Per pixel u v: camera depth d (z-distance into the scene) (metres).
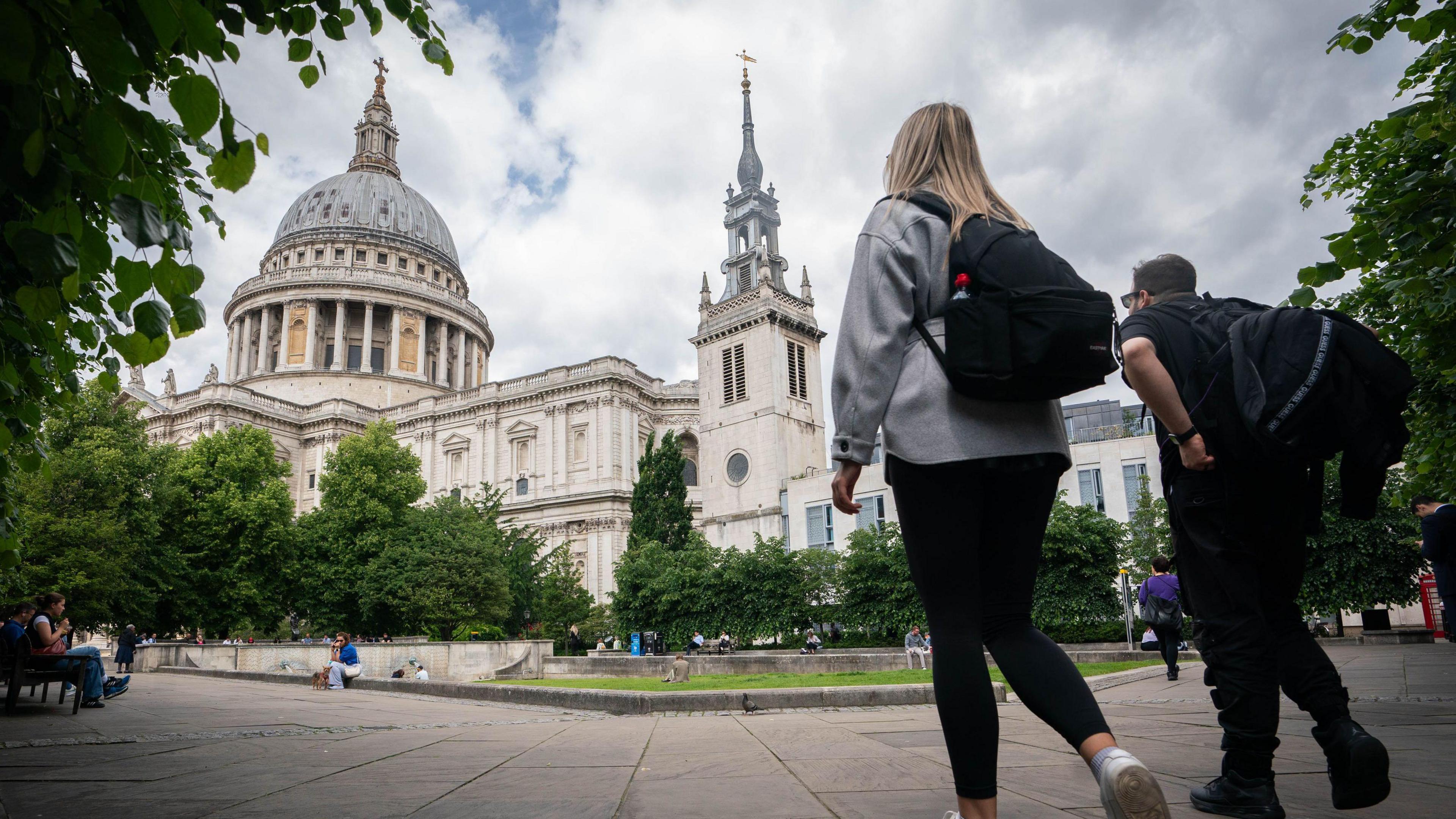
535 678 30.84
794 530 55.09
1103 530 34.81
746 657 24.25
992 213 2.63
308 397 89.56
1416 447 10.80
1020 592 2.56
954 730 2.34
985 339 2.30
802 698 10.59
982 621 2.58
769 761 4.97
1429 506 8.31
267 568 50.16
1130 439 44.84
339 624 50.88
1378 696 8.68
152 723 9.45
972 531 2.41
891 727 7.27
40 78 2.42
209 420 78.69
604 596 67.94
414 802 3.76
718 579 44.03
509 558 53.03
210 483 49.91
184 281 2.96
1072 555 34.84
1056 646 2.47
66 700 13.47
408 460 57.47
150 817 3.47
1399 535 30.09
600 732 7.68
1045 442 2.42
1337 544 30.83
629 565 48.09
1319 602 31.23
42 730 8.65
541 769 4.90
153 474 42.28
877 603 38.91
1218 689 3.31
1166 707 8.40
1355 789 3.00
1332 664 3.35
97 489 37.25
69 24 2.31
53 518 34.66
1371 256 5.84
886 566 39.28
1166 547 37.50
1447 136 5.75
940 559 2.40
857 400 2.51
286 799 3.91
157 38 2.30
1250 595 3.31
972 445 2.36
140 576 40.59
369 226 103.62
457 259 115.81
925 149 2.83
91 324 4.40
